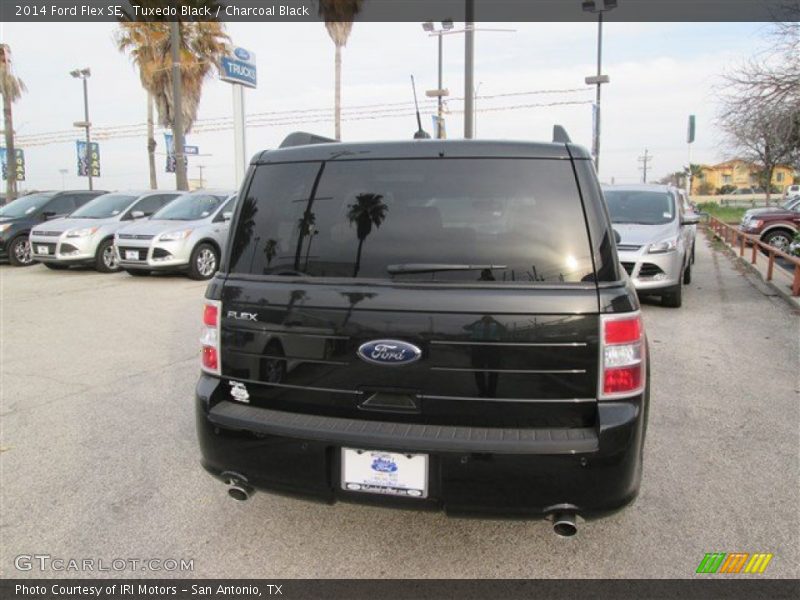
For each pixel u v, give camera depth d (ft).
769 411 15.37
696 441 13.57
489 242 8.17
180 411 15.78
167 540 10.03
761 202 180.14
